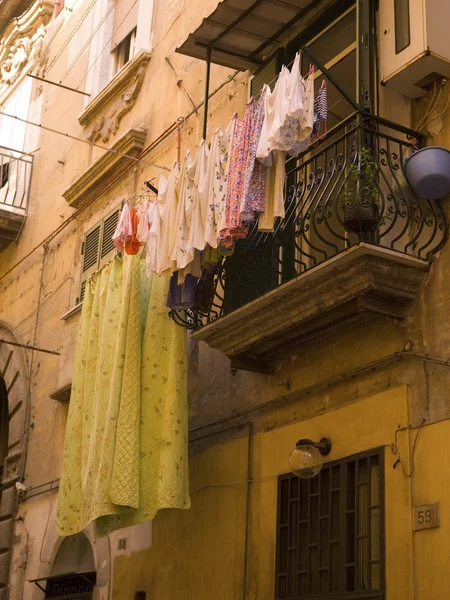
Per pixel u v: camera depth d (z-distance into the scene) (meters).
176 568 10.00
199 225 8.68
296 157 8.45
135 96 13.52
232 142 8.37
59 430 13.52
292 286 8.12
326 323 8.43
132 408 9.50
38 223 16.06
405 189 8.04
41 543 13.07
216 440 9.93
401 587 7.27
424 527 7.22
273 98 8.04
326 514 8.33
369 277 7.65
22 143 17.69
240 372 9.86
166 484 9.22
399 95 8.38
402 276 7.75
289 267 9.10
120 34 14.81
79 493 10.34
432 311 7.73
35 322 15.17
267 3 9.60
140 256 10.16
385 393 7.94
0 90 19.48
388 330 8.10
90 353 10.68
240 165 8.22
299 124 7.80
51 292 14.92
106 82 14.90
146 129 12.92
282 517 8.77
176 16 13.01
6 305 16.52
